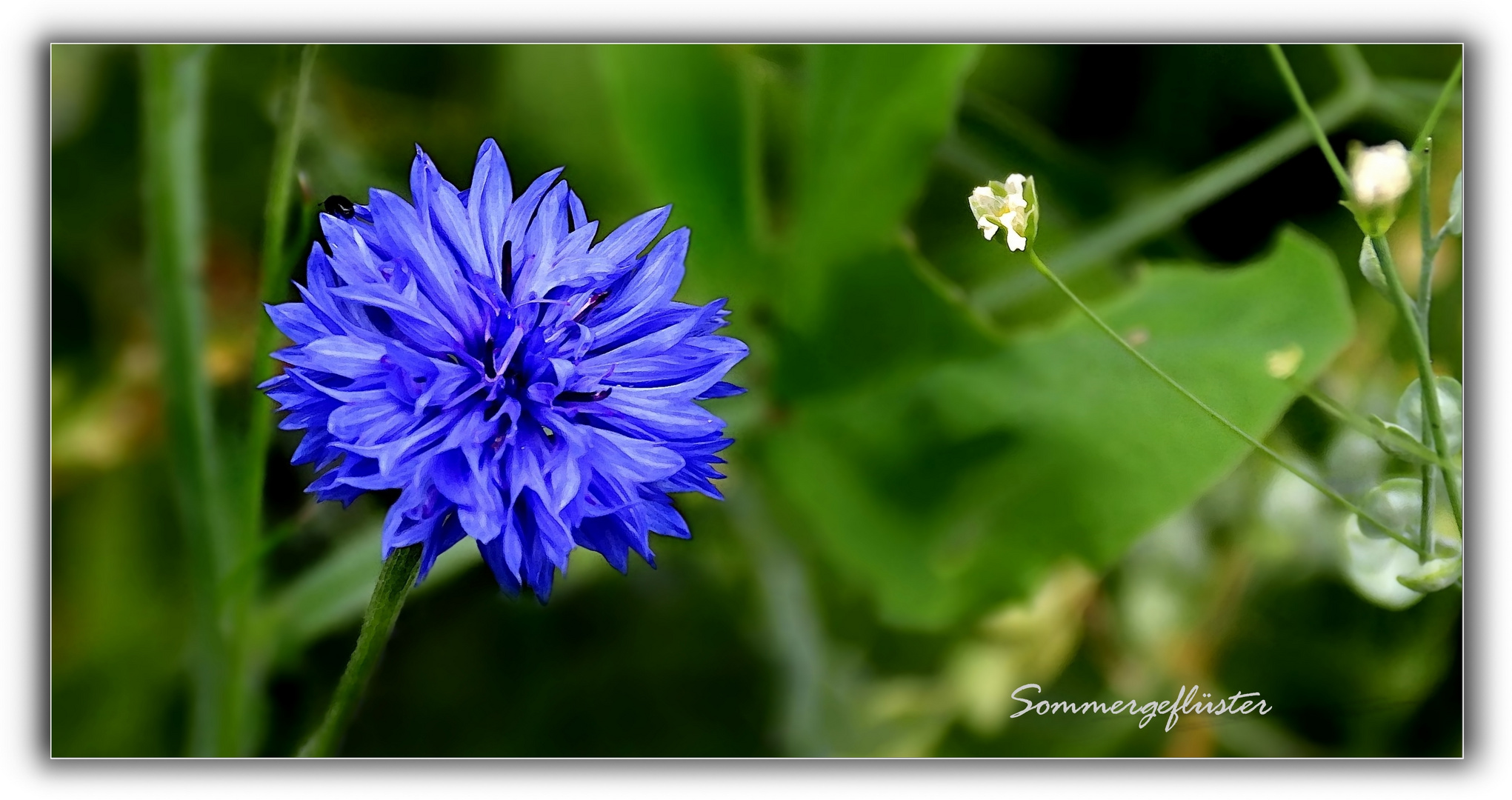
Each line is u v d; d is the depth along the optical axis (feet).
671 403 1.27
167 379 1.40
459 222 1.27
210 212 1.44
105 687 1.41
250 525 1.39
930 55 1.43
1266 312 1.41
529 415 1.27
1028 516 1.43
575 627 1.45
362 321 1.26
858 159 1.43
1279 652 1.43
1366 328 1.44
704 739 1.43
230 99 1.45
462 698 1.43
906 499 1.45
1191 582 1.45
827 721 1.44
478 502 1.24
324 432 1.25
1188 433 1.41
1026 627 1.45
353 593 1.41
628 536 1.27
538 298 1.27
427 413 1.25
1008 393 1.44
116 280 1.44
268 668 1.42
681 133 1.45
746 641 1.45
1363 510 1.36
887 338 1.45
